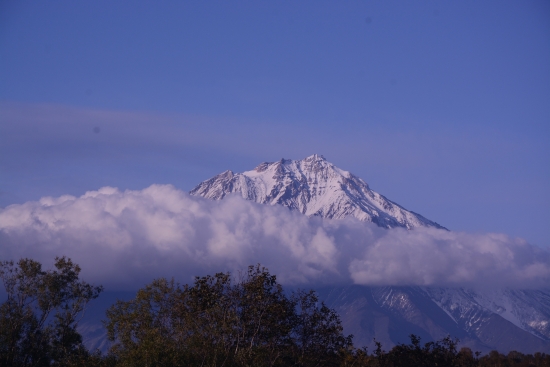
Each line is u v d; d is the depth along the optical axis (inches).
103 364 1968.5
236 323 1920.5
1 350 2282.2
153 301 2114.9
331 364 2101.4
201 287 2046.0
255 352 1851.6
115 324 2091.5
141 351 1788.9
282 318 2025.1
